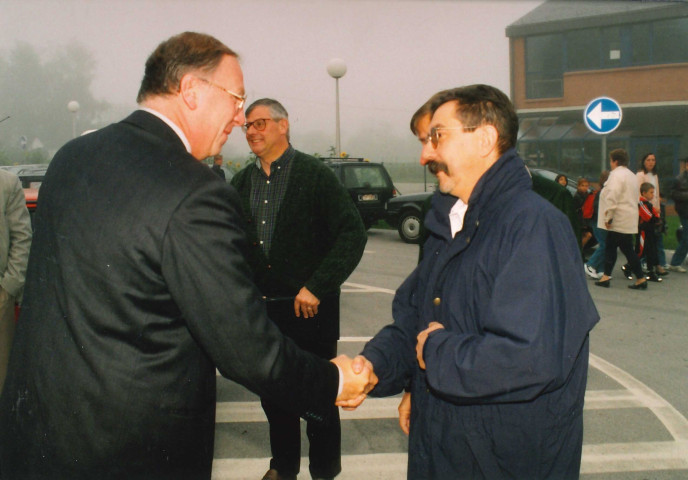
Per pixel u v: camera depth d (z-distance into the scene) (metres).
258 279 2.88
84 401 1.38
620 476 3.17
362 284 8.43
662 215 9.18
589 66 22.80
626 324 6.20
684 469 3.25
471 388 1.50
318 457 2.88
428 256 1.87
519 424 1.56
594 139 21.66
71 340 1.39
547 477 1.59
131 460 1.40
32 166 8.06
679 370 4.83
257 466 3.30
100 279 1.38
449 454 1.64
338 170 13.27
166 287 1.40
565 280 1.52
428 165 1.83
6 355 3.15
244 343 1.43
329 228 2.86
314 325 2.88
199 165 1.49
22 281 3.15
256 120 2.79
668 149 21.14
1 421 1.49
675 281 8.46
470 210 1.66
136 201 1.40
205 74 1.60
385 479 3.14
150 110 1.59
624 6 22.19
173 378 1.43
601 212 8.01
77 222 1.42
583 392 1.63
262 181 2.91
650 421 3.87
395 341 1.98
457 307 1.64
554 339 1.47
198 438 1.50
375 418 3.93
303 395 1.61
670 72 21.08
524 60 23.47
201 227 1.40
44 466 1.41
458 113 1.68
